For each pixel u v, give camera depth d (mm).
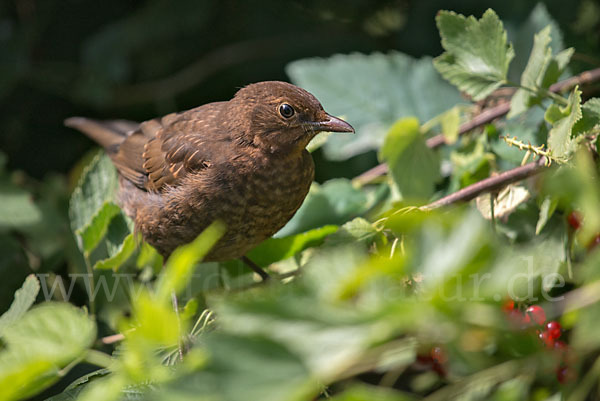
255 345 2982
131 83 10734
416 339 3330
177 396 3008
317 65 9125
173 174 7602
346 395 3006
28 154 10625
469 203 6320
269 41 10461
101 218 7117
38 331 3738
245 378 2934
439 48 9570
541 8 8438
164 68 10742
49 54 10523
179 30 10023
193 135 7641
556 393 4215
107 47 10031
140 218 7680
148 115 10859
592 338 3301
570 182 4043
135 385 4242
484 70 6449
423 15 9625
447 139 7375
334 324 2990
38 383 3922
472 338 3527
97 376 5480
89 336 3752
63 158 10648
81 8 10602
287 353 2951
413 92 8883
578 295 3426
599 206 3975
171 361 5344
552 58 6375
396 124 7137
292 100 7285
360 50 10281
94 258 7668
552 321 4508
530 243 5879
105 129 9094
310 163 7645
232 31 10609
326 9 10633
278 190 7375
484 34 6406
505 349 3697
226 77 10586
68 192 9492
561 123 5582
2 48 10289
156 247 7715
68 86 10320
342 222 7664
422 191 7281
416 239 3248
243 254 7477
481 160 6988
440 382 5137
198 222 7371
